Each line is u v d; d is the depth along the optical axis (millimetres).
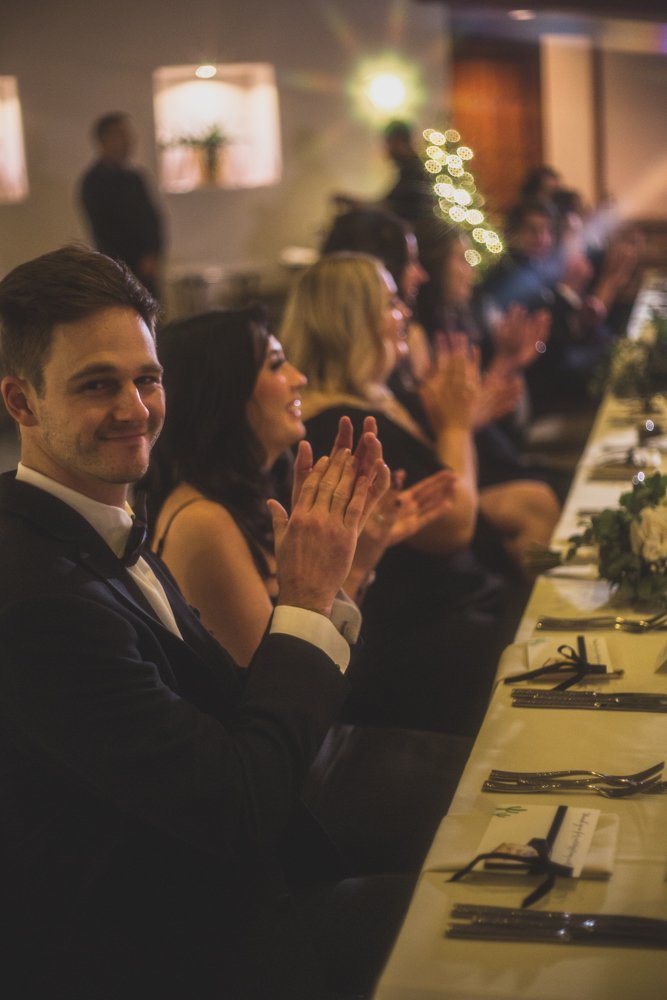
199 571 2189
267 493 2355
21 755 1371
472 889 1378
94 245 10320
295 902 1812
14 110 10469
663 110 13375
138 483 2326
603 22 8898
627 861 1413
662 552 2256
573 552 2438
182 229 10945
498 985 1205
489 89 12539
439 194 5523
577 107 13352
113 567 1489
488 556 3727
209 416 2264
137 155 10727
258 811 1438
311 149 10977
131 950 1411
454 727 2668
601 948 1257
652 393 4375
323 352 3053
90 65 10508
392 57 10867
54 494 1477
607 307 7703
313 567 1613
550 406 6410
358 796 2164
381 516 2355
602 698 1891
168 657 1541
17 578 1370
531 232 6434
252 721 1497
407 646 2836
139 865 1422
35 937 1396
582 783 1611
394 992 1205
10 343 1438
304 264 10500
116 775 1361
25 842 1385
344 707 2781
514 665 2068
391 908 1754
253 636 2207
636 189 13648
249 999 1493
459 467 3191
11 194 10586
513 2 9188
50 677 1337
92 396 1427
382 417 2908
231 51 10703
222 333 2289
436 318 5023
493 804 1583
